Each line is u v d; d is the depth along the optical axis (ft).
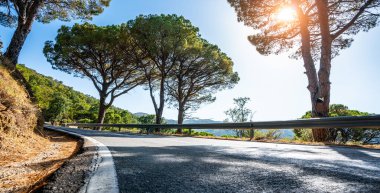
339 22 44.75
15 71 32.37
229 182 6.95
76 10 54.08
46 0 49.83
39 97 192.03
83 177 7.58
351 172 8.15
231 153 13.70
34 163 14.07
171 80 87.66
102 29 81.56
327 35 37.42
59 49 86.43
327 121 23.03
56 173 8.16
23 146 19.81
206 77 84.94
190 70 80.18
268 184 6.66
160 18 70.33
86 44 81.46
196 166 9.53
